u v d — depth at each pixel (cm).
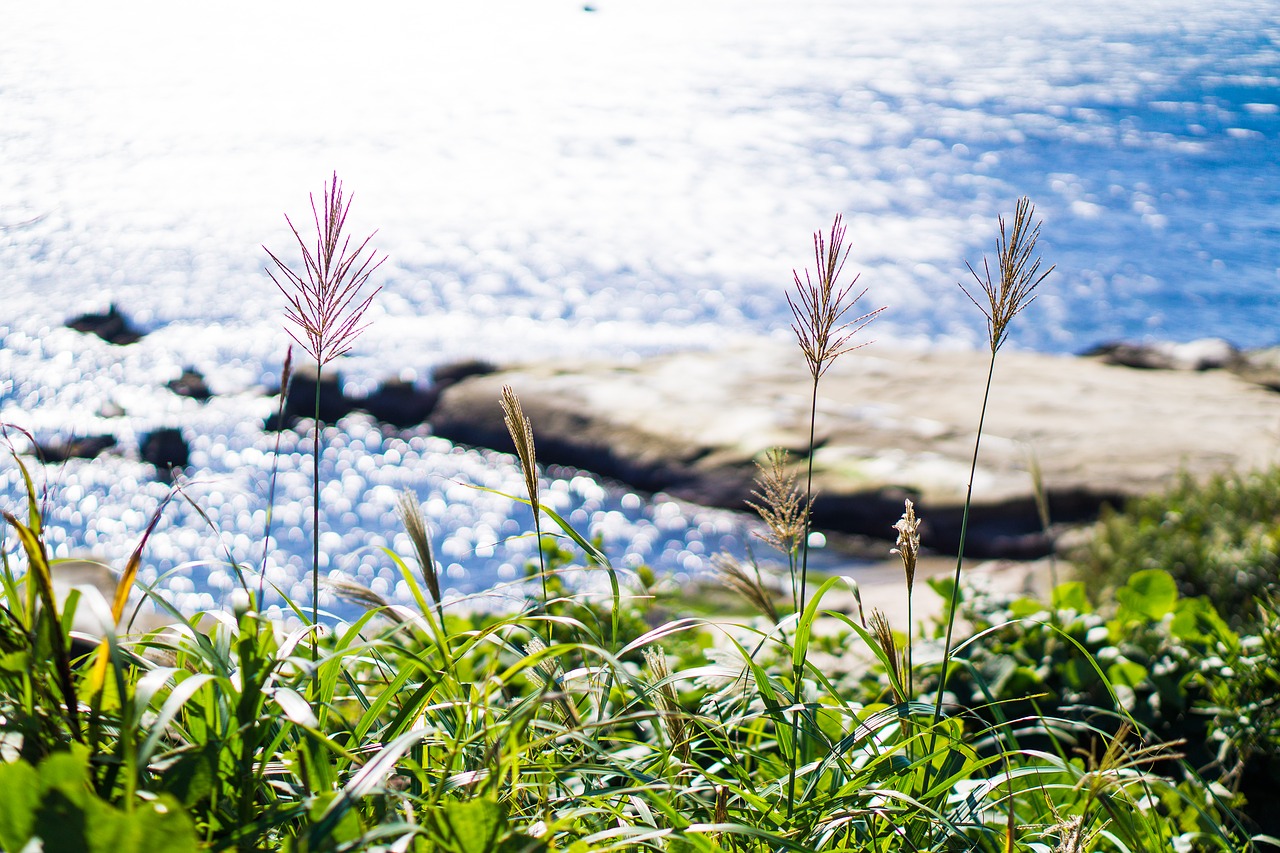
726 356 1603
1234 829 317
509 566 1027
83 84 6066
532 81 6700
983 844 218
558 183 3694
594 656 257
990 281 215
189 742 187
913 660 371
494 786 174
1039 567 909
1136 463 1142
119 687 153
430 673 197
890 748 215
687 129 4903
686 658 374
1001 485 1109
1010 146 4344
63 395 1456
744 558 1043
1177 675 384
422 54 8388
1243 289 2370
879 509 1105
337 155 4131
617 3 16062
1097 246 2759
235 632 203
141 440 1302
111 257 2369
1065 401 1381
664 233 2947
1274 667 371
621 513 1179
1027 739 358
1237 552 602
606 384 1456
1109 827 260
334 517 1134
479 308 2156
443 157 4159
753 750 258
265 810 180
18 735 173
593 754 207
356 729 200
